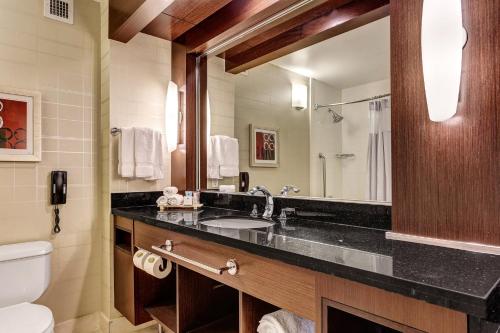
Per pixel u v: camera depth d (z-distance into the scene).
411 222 1.05
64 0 2.07
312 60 1.65
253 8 1.73
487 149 0.90
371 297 0.74
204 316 1.57
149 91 2.22
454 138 0.96
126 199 2.10
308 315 0.88
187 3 1.79
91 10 2.18
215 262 1.22
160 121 2.28
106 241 2.12
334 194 1.50
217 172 2.20
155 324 2.20
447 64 0.92
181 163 2.32
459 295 0.59
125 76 2.11
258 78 1.95
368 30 1.41
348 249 0.93
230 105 2.13
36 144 1.92
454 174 0.96
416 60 1.04
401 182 1.08
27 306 1.54
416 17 1.04
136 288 1.85
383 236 1.12
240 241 1.06
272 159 1.84
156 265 1.55
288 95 1.76
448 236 0.97
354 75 1.45
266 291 1.01
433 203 1.00
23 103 1.89
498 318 0.62
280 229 1.28
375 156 1.36
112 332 2.05
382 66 1.35
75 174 2.09
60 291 2.03
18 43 1.90
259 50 1.95
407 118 1.06
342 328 0.86
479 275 0.69
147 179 2.16
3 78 1.84
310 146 1.63
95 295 2.17
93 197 2.17
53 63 2.02
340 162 1.49
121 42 2.10
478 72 0.91
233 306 1.69
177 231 1.39
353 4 1.48
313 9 1.64
